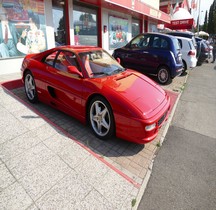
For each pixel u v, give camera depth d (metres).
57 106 4.02
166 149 3.53
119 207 2.19
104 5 9.60
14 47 6.50
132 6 10.53
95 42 10.73
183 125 4.59
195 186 2.70
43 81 4.09
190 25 20.89
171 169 3.01
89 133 3.62
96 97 3.31
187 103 6.14
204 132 4.30
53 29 7.78
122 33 13.05
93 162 2.79
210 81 9.45
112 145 3.37
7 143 2.94
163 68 7.43
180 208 2.33
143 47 7.83
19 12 6.42
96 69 3.81
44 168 2.57
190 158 3.32
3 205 2.04
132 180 2.61
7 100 4.23
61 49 4.07
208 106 5.98
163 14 17.05
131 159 3.11
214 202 2.45
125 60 8.31
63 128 3.70
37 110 4.27
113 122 3.17
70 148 3.01
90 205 2.16
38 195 2.19
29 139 3.09
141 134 2.97
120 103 3.04
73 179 2.46
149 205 2.34
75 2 8.80
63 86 3.72
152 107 3.19
